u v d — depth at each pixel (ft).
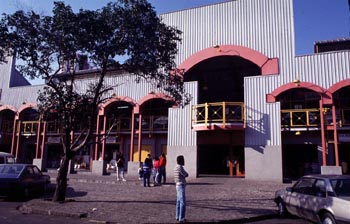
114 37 38.70
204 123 70.38
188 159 72.84
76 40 37.42
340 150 73.05
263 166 66.80
